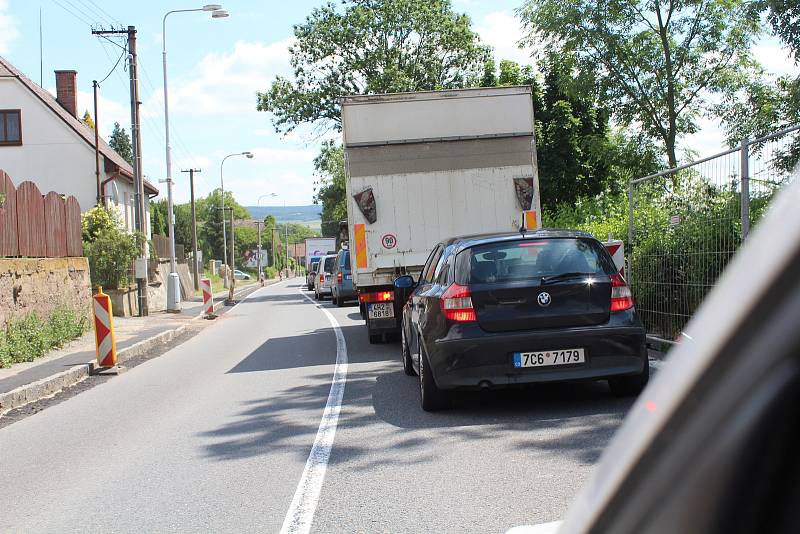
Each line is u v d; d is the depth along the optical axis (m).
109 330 12.42
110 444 6.93
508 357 6.78
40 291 15.62
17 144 37.44
